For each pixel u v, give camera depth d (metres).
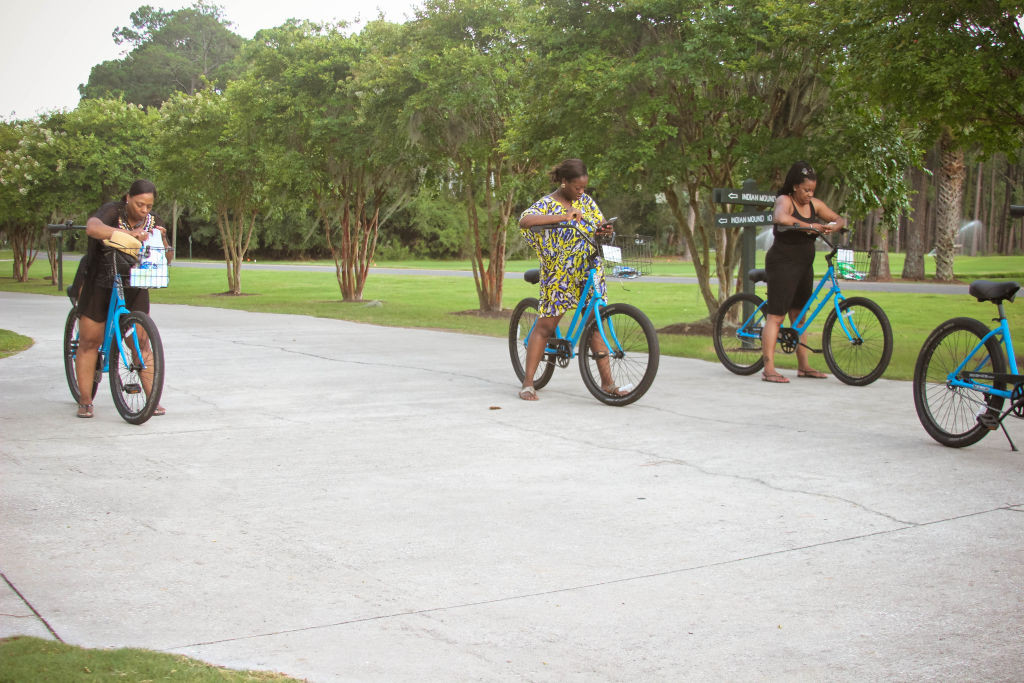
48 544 3.74
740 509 4.24
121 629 2.93
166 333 13.36
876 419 6.50
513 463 5.18
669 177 13.58
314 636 2.89
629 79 11.93
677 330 14.44
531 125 14.20
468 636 2.89
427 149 18.98
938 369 5.70
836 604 3.13
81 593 3.22
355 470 5.02
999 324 5.46
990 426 5.33
